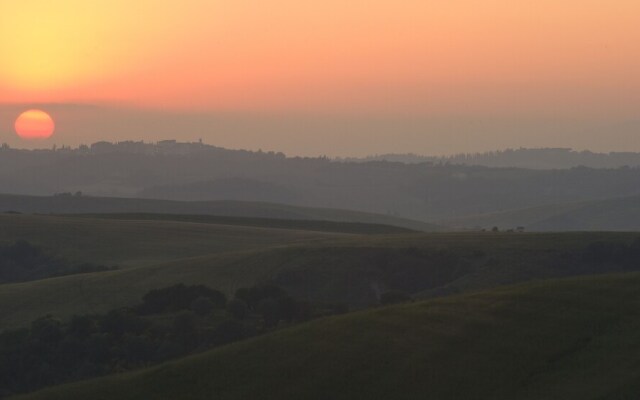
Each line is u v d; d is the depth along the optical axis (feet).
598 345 188.75
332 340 201.67
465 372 178.81
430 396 168.76
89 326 299.79
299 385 177.78
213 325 306.55
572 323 203.31
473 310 217.97
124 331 298.76
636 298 219.82
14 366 282.97
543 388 168.45
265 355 195.72
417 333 202.59
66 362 283.18
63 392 188.96
